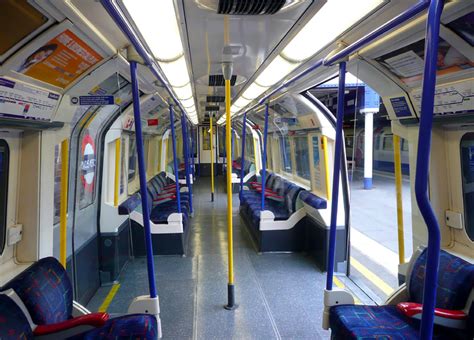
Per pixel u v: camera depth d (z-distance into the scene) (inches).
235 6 67.7
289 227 216.8
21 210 103.4
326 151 187.6
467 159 105.3
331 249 104.6
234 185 471.2
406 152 131.6
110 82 117.0
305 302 148.8
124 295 161.8
